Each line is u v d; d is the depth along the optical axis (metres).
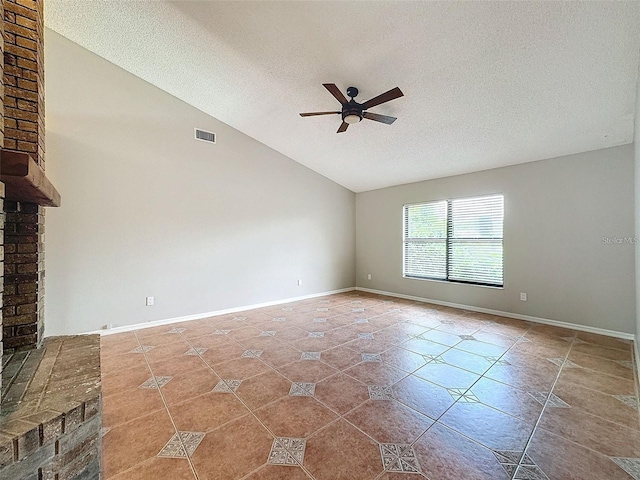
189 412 1.94
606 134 3.20
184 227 4.13
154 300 3.87
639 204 2.52
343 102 2.90
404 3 2.18
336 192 6.25
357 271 6.65
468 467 1.46
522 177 4.12
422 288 5.41
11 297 2.00
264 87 3.57
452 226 5.02
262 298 4.99
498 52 2.43
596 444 1.62
